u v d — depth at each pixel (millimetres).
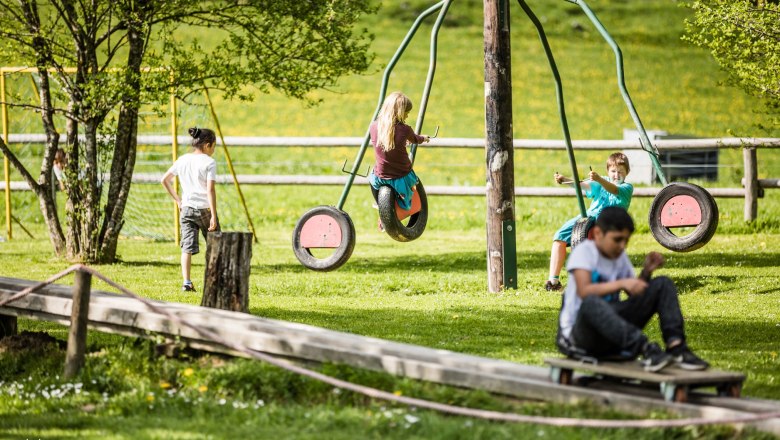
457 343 14055
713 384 9641
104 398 11281
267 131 71938
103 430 9984
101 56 66312
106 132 23344
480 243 27547
